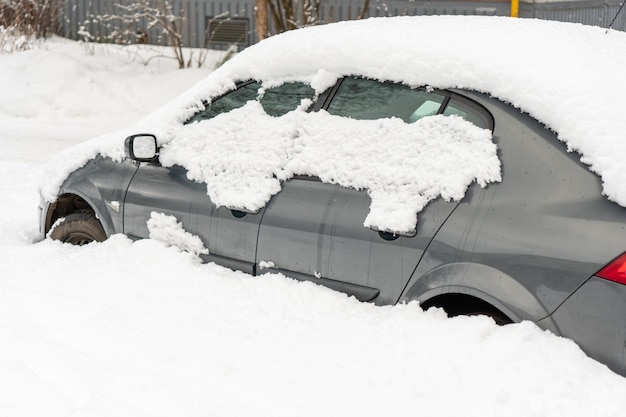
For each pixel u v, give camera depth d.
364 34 4.47
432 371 3.50
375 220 3.96
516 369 3.33
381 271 3.98
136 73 17.84
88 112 16.05
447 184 3.80
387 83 4.30
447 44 4.13
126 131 5.51
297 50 4.70
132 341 4.17
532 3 18.64
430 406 3.35
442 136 3.95
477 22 4.36
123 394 3.69
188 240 4.88
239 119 4.86
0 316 4.52
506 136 3.72
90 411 3.55
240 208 4.58
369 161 4.16
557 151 3.55
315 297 4.18
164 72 18.00
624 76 3.68
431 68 4.10
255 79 4.91
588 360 3.26
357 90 4.41
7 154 11.93
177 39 18.56
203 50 19.91
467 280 3.63
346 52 4.47
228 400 3.60
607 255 3.26
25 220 7.58
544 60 3.83
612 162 3.37
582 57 3.81
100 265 5.07
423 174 3.92
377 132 4.21
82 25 20.92
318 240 4.23
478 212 3.67
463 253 3.67
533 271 3.44
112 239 5.28
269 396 3.60
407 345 3.68
